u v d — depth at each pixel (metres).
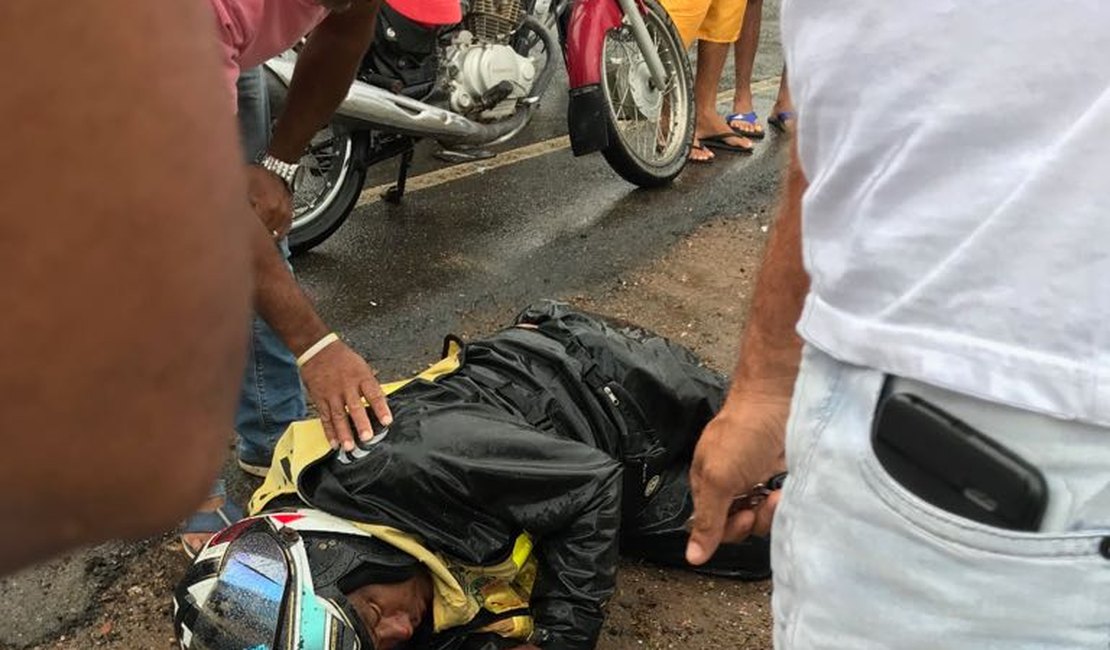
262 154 2.17
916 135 0.70
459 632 1.80
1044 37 0.64
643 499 2.10
